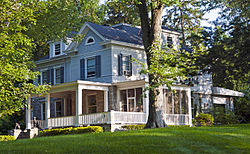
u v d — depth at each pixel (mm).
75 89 26875
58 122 27344
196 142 12977
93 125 25219
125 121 25156
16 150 12516
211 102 36250
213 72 23750
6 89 18953
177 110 29719
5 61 18234
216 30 24125
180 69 21234
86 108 30516
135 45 30453
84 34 29109
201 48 23094
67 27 26922
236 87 40312
